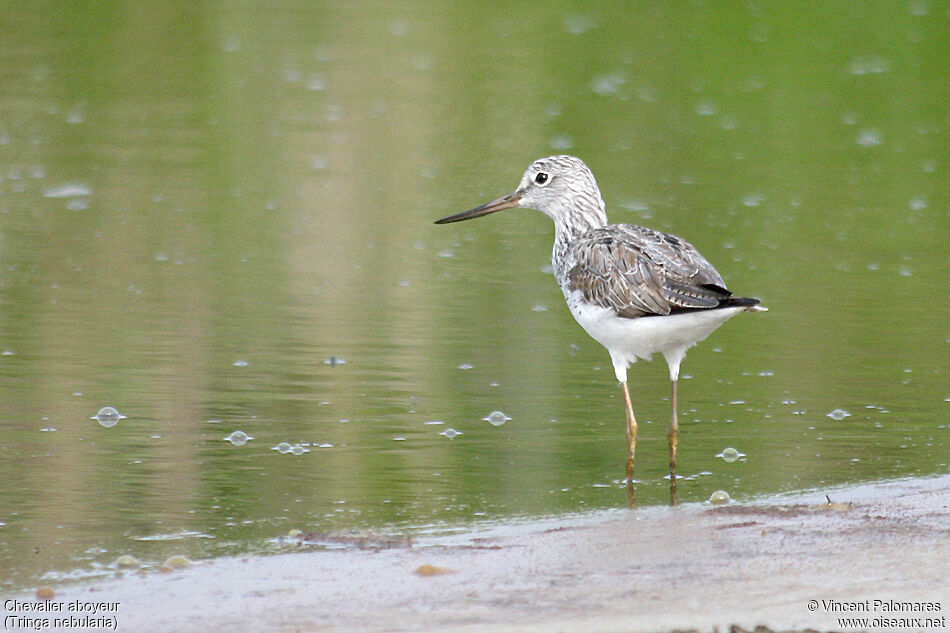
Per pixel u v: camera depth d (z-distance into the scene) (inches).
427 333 549.0
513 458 413.1
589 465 409.1
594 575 305.0
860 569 304.2
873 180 818.2
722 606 281.7
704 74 1071.6
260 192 772.0
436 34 1182.9
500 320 571.2
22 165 804.6
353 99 987.9
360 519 357.4
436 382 487.5
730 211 745.0
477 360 516.1
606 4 1296.8
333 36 1173.1
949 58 1119.6
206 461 403.9
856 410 458.3
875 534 331.9
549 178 491.8
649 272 412.2
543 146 871.1
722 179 810.2
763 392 479.8
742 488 383.9
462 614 281.0
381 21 1237.7
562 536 337.7
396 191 783.1
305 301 591.5
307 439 425.7
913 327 557.9
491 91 1007.6
